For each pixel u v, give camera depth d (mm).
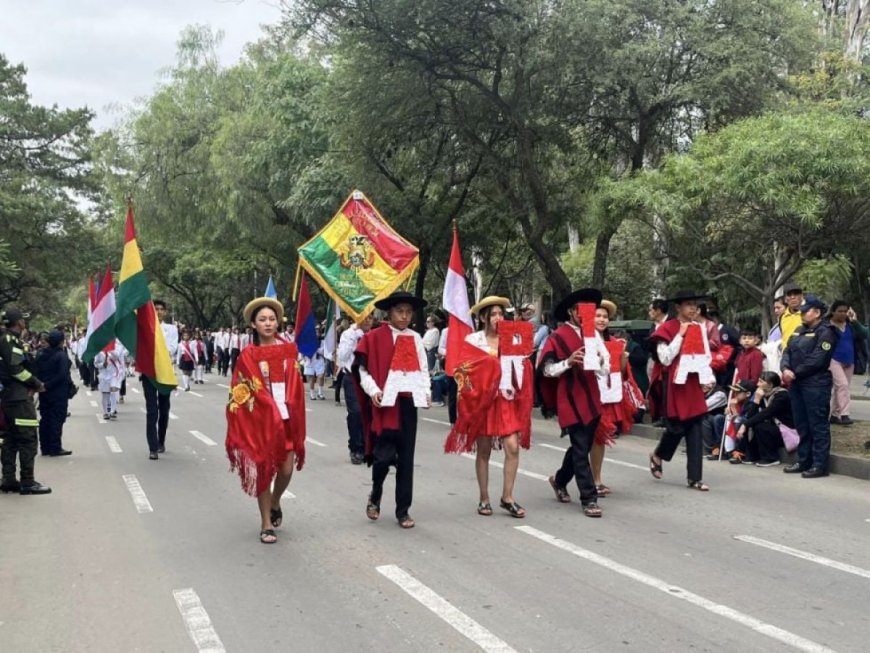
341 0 16531
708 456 11055
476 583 5516
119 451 11969
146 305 11109
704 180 14523
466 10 16328
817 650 4375
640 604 5082
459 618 4859
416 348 7137
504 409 7441
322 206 21281
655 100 17766
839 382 12383
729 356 11250
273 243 29719
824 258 19266
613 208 16547
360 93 18406
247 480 6562
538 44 16547
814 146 13086
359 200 14734
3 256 35156
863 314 28391
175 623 4863
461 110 18891
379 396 6988
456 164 21078
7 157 42000
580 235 28312
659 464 9227
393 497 8430
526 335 7516
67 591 5484
